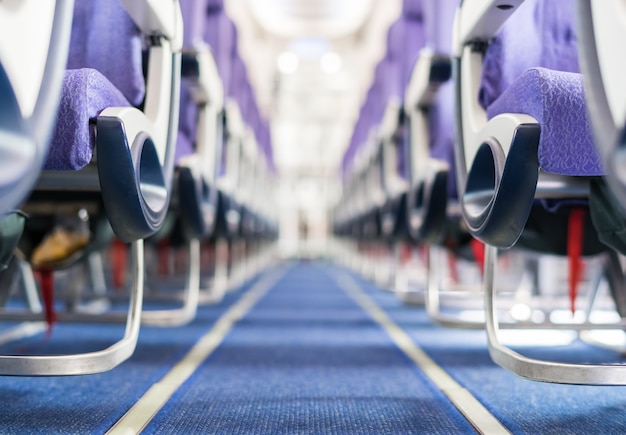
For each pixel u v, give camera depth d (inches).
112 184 41.5
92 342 85.5
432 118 94.9
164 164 53.4
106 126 39.6
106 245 80.0
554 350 83.0
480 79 54.0
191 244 104.2
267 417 49.3
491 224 45.1
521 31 55.0
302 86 502.0
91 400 53.2
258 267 290.7
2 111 25.3
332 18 451.8
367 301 157.1
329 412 50.9
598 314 121.7
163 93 53.5
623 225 49.4
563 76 40.4
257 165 186.7
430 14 88.7
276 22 450.0
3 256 49.6
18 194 26.5
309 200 513.7
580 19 29.0
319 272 319.3
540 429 45.6
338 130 507.8
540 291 137.3
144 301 145.5
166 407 51.9
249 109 170.4
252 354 78.4
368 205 163.5
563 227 76.3
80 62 54.2
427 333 98.7
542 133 39.4
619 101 26.4
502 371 67.4
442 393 57.5
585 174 40.5
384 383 62.0
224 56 116.8
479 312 127.1
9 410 49.8
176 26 55.1
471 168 51.6
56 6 29.5
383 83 145.5
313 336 94.9
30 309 93.4
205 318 116.9
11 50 25.9
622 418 48.8
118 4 54.8
